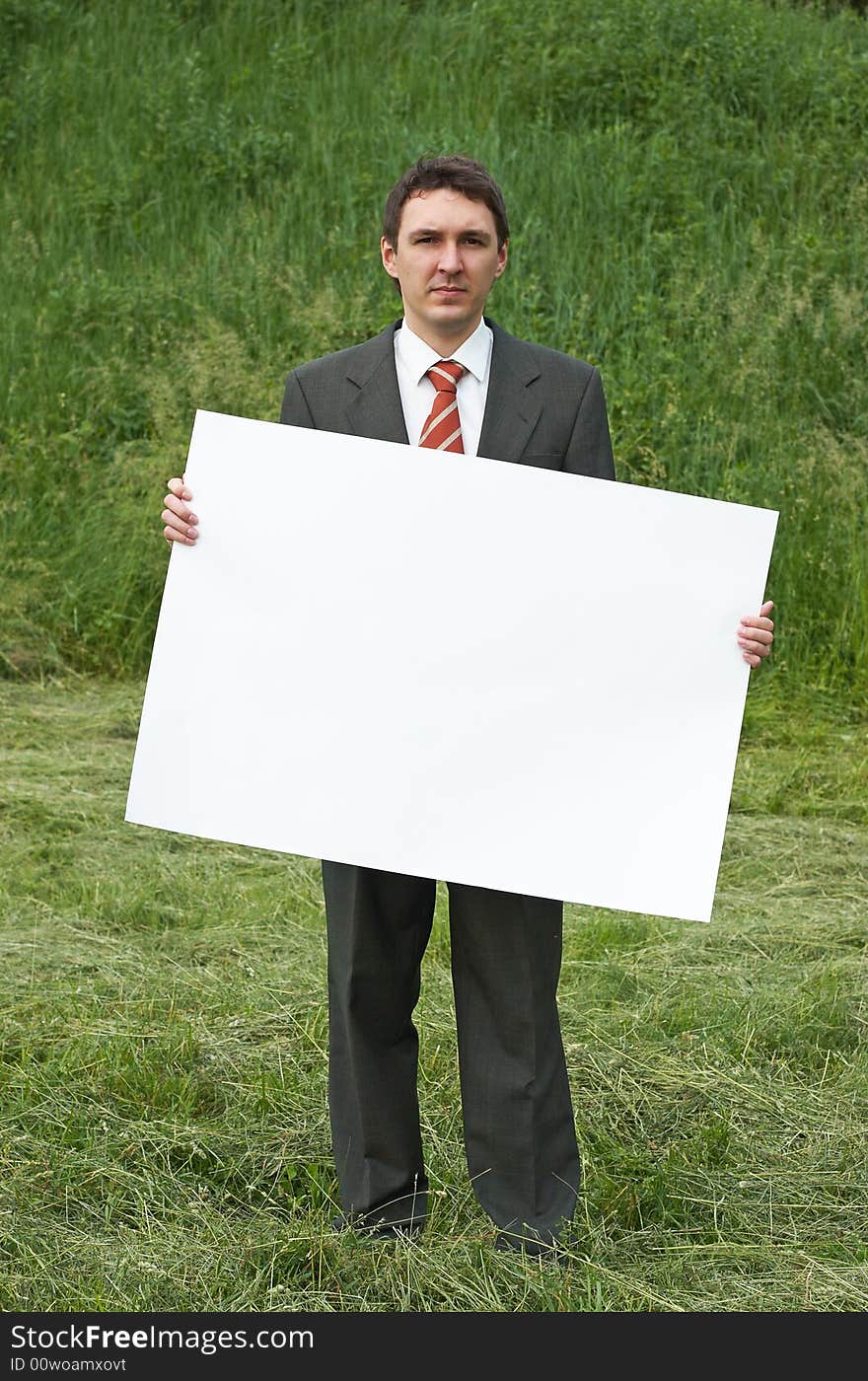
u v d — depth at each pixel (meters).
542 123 9.23
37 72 9.71
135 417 7.46
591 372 2.43
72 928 3.99
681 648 2.29
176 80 9.75
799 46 10.16
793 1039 3.38
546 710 2.30
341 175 8.91
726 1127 2.95
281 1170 2.77
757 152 9.02
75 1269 2.42
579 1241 2.47
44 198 8.83
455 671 2.31
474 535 2.30
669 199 8.65
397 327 2.44
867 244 8.29
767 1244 2.54
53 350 7.76
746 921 4.20
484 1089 2.44
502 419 2.35
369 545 2.31
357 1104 2.47
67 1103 2.98
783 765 5.56
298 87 9.66
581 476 2.28
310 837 2.31
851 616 6.45
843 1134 2.95
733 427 7.19
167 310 7.98
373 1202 2.49
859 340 7.73
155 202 8.74
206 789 2.32
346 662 2.31
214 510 2.32
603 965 3.80
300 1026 3.39
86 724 5.84
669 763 2.30
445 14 10.69
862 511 6.87
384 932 2.40
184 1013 3.45
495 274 2.30
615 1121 3.00
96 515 6.93
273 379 7.36
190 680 2.32
